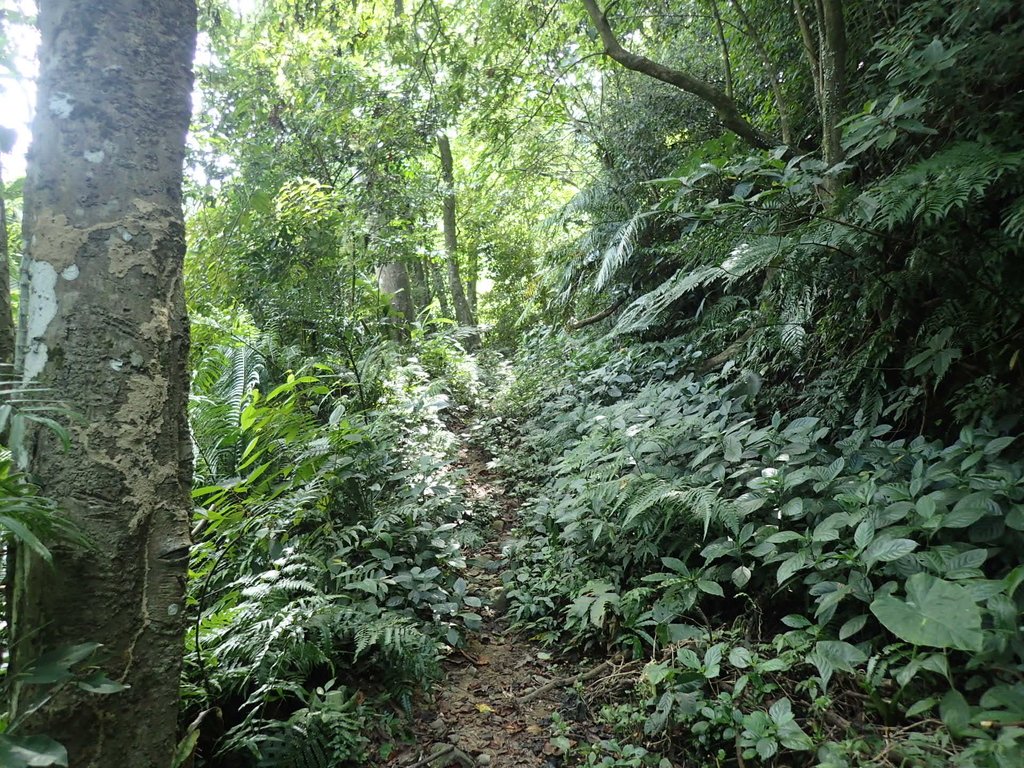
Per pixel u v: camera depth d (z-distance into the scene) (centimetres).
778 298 419
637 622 280
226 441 364
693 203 437
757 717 205
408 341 845
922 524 232
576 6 635
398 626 263
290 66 673
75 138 165
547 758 235
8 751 117
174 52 181
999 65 266
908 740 184
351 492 357
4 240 188
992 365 293
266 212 529
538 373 722
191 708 224
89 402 158
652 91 650
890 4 366
